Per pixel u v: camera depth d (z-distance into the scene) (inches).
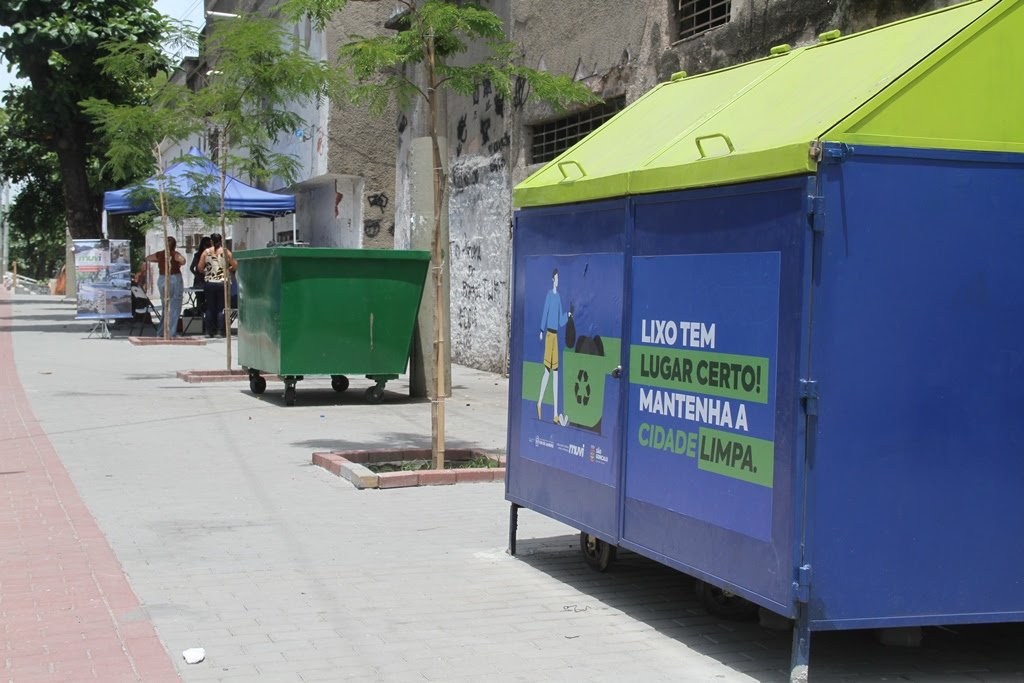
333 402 550.0
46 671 192.9
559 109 397.7
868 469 182.2
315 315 530.3
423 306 558.6
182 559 266.4
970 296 186.7
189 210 796.0
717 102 238.2
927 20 203.6
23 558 264.4
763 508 185.9
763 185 186.5
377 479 347.6
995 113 187.9
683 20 478.0
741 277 191.8
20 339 942.4
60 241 2659.9
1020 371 190.2
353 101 378.3
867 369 181.5
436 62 365.4
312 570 258.7
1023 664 202.5
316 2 352.8
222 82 668.1
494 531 298.5
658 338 213.5
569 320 245.8
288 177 748.6
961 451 187.0
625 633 217.5
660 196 212.8
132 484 349.7
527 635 215.5
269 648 206.4
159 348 856.3
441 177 363.9
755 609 223.5
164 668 194.7
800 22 394.3
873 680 193.0
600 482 233.1
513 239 271.6
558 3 574.9
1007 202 188.1
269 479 359.6
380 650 206.1
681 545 206.5
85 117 1033.5
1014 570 190.9
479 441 431.2
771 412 184.5
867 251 180.9
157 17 1023.6
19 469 371.9
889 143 180.5
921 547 185.2
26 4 992.2
